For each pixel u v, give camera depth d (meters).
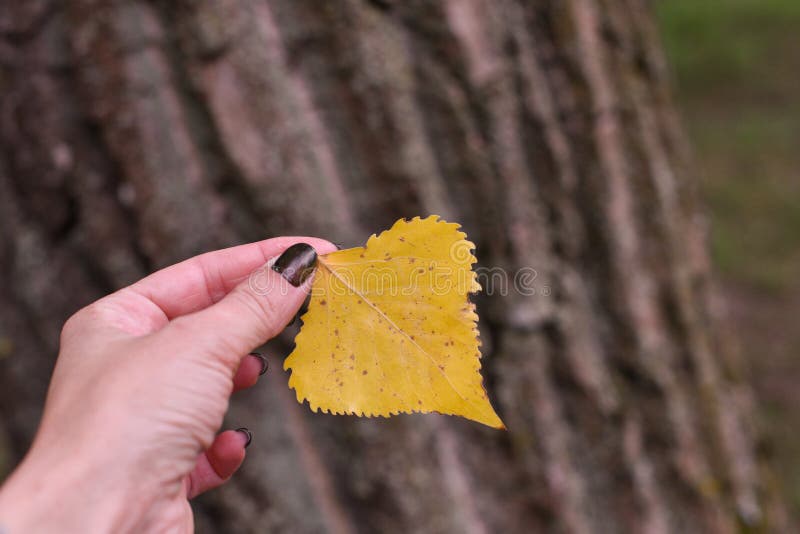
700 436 0.62
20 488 0.36
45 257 0.57
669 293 0.61
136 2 0.53
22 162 0.56
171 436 0.38
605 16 0.59
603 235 0.59
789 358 1.07
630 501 0.60
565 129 0.58
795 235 1.30
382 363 0.39
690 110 1.73
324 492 0.57
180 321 0.39
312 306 0.40
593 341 0.59
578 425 0.59
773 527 0.68
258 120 0.53
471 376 0.39
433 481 0.57
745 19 1.99
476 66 0.54
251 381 0.43
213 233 0.54
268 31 0.53
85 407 0.37
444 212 0.55
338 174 0.55
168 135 0.54
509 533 0.59
